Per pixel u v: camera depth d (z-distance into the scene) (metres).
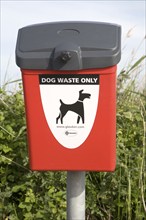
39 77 2.44
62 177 3.33
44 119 2.48
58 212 3.25
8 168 3.48
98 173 3.58
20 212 3.37
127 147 3.69
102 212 3.54
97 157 2.49
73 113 2.46
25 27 2.58
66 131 2.48
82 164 2.51
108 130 2.46
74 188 2.59
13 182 3.48
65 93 2.44
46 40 2.46
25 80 2.45
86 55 2.37
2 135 3.42
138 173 3.50
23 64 2.42
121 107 3.87
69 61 2.37
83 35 2.46
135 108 3.83
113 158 2.50
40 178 3.37
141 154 3.57
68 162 2.51
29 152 2.54
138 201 3.48
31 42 2.46
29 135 2.52
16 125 3.56
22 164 3.44
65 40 2.43
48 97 2.46
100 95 2.42
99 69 2.39
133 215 3.53
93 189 3.48
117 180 3.48
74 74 2.41
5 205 3.35
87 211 3.53
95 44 2.39
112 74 2.39
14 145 3.45
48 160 2.52
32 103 2.47
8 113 3.64
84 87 2.42
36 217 3.23
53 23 2.58
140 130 3.70
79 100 2.44
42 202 3.27
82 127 2.47
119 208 3.46
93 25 2.53
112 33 2.46
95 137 2.47
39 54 2.41
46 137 2.50
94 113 2.45
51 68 2.41
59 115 2.47
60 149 2.51
